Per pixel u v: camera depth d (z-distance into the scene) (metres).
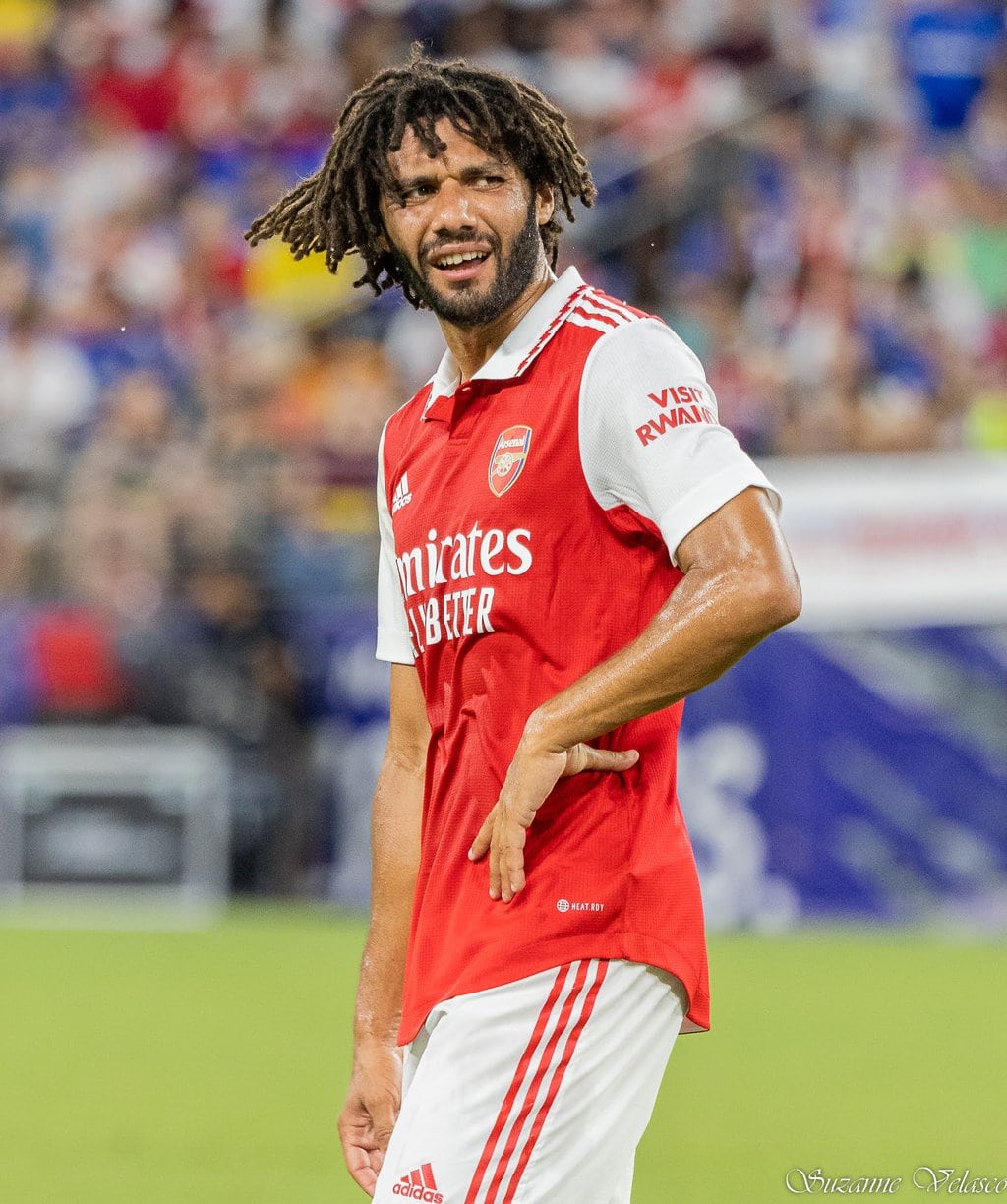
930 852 39.00
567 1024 9.26
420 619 10.15
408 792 11.06
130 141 58.16
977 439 50.72
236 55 59.00
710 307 52.41
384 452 10.86
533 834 9.49
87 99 58.78
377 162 10.08
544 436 9.51
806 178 53.78
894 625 39.31
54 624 41.84
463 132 9.84
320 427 51.09
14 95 59.00
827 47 56.00
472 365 10.27
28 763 41.81
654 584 9.56
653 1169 19.77
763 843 39.28
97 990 31.83
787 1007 29.94
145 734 41.72
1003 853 38.88
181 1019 29.27
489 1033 9.27
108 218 56.81
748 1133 21.53
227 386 52.09
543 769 9.14
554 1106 9.22
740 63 56.41
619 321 9.61
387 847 11.02
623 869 9.47
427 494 10.05
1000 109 55.25
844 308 52.19
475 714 9.77
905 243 53.25
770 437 50.06
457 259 9.88
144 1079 24.84
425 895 10.01
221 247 55.88
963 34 55.56
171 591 45.09
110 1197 18.62
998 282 53.00
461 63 10.24
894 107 55.09
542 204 10.53
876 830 39.12
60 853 41.91
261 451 48.22
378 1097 10.74
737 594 8.80
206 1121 22.34
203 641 41.62
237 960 34.88
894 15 55.88
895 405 50.66
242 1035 28.08
